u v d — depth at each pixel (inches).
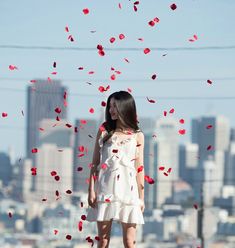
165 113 538.0
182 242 4375.0
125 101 410.6
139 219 406.9
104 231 410.0
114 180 406.9
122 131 412.2
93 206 410.0
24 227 7327.8
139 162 411.2
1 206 7618.1
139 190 410.6
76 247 2979.8
